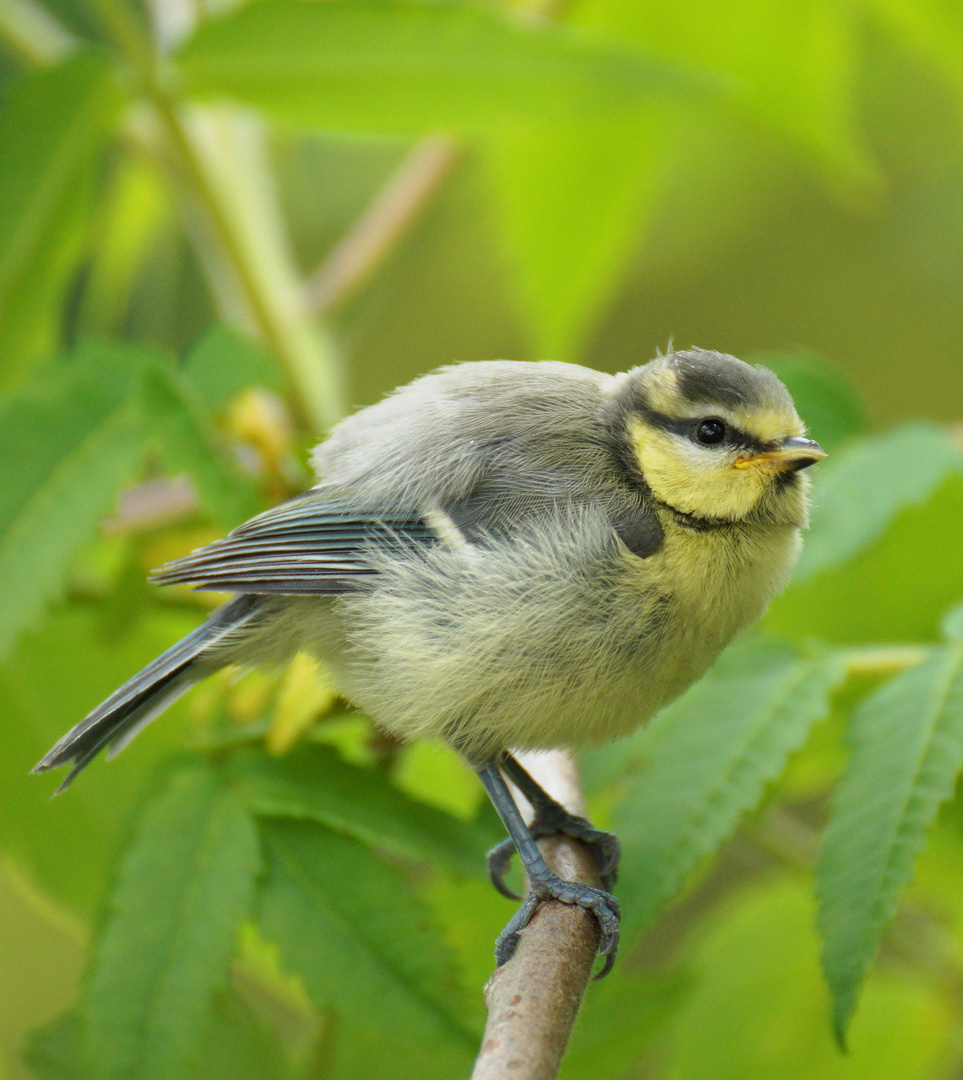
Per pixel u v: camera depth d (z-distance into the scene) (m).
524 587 2.53
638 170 2.60
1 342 2.56
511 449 2.54
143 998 2.50
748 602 2.53
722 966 2.55
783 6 2.60
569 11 2.60
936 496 2.54
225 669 2.54
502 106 2.55
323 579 2.53
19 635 2.52
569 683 2.53
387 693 2.53
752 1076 2.55
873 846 2.49
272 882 2.51
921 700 2.50
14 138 2.55
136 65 2.55
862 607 2.55
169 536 2.55
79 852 2.54
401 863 2.53
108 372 2.54
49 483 2.53
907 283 3.06
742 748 2.51
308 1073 2.52
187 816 2.51
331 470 2.54
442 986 2.50
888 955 2.55
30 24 2.60
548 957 2.49
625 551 2.53
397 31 2.55
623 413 2.54
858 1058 2.55
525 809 2.53
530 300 2.62
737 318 3.17
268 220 2.59
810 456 2.53
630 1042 2.52
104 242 2.64
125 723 2.54
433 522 2.53
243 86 2.55
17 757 2.54
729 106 2.59
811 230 3.05
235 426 2.54
